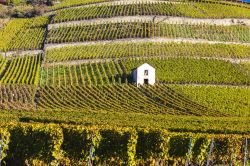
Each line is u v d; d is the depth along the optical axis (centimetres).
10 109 9325
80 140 5116
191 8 17988
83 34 15725
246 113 9975
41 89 11662
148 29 15688
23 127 5153
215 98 10994
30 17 19762
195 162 5378
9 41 16075
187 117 8256
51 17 18412
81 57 13988
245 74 12900
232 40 15838
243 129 6550
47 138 5034
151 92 11269
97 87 11725
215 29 16575
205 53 14300
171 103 10438
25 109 9331
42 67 13550
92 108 9931
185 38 15450
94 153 5147
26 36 16488
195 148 5344
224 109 10200
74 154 5141
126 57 13938
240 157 5469
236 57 14362
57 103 10506
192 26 16550
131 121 7194
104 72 12750
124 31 15650
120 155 5162
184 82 12050
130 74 12481
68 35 15775
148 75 11875
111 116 7856
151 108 10006
